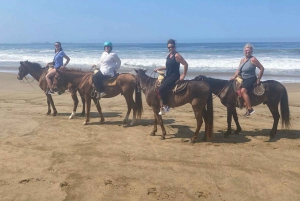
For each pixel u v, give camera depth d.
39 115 10.01
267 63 24.84
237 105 7.52
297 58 28.36
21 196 4.77
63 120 9.38
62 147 6.96
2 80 17.75
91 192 4.91
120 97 13.12
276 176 5.45
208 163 6.04
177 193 4.88
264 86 7.21
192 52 41.66
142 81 7.75
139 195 4.81
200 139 7.60
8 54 46.16
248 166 5.88
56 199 4.69
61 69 9.21
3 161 6.14
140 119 9.19
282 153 6.57
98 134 7.98
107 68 8.84
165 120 9.43
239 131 8.06
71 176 5.47
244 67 7.28
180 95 7.14
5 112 10.38
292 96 12.95
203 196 4.79
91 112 10.58
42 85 9.95
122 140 7.50
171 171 5.68
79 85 8.99
